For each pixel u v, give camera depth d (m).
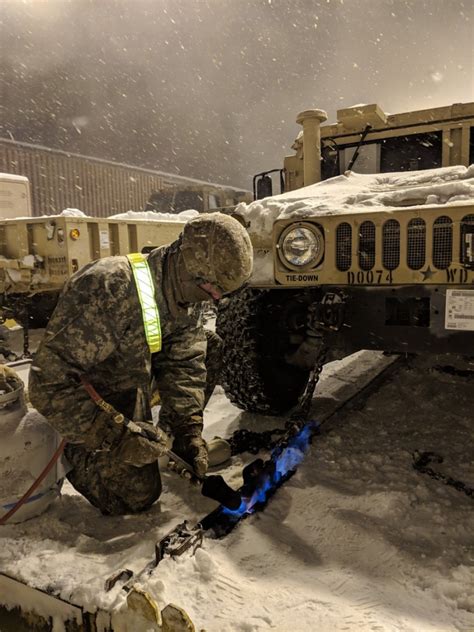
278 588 1.57
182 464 1.86
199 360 2.06
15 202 7.16
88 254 5.11
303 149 3.92
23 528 1.85
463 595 1.50
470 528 1.87
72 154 17.42
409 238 2.14
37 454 1.87
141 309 1.76
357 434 2.75
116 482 1.91
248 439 2.62
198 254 1.70
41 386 1.70
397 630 1.38
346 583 1.60
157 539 1.78
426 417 2.97
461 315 2.09
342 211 2.27
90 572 1.59
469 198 2.13
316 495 2.10
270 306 2.85
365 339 2.30
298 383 3.03
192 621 1.39
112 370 1.83
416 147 3.85
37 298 5.80
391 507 1.98
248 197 10.12
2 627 1.64
